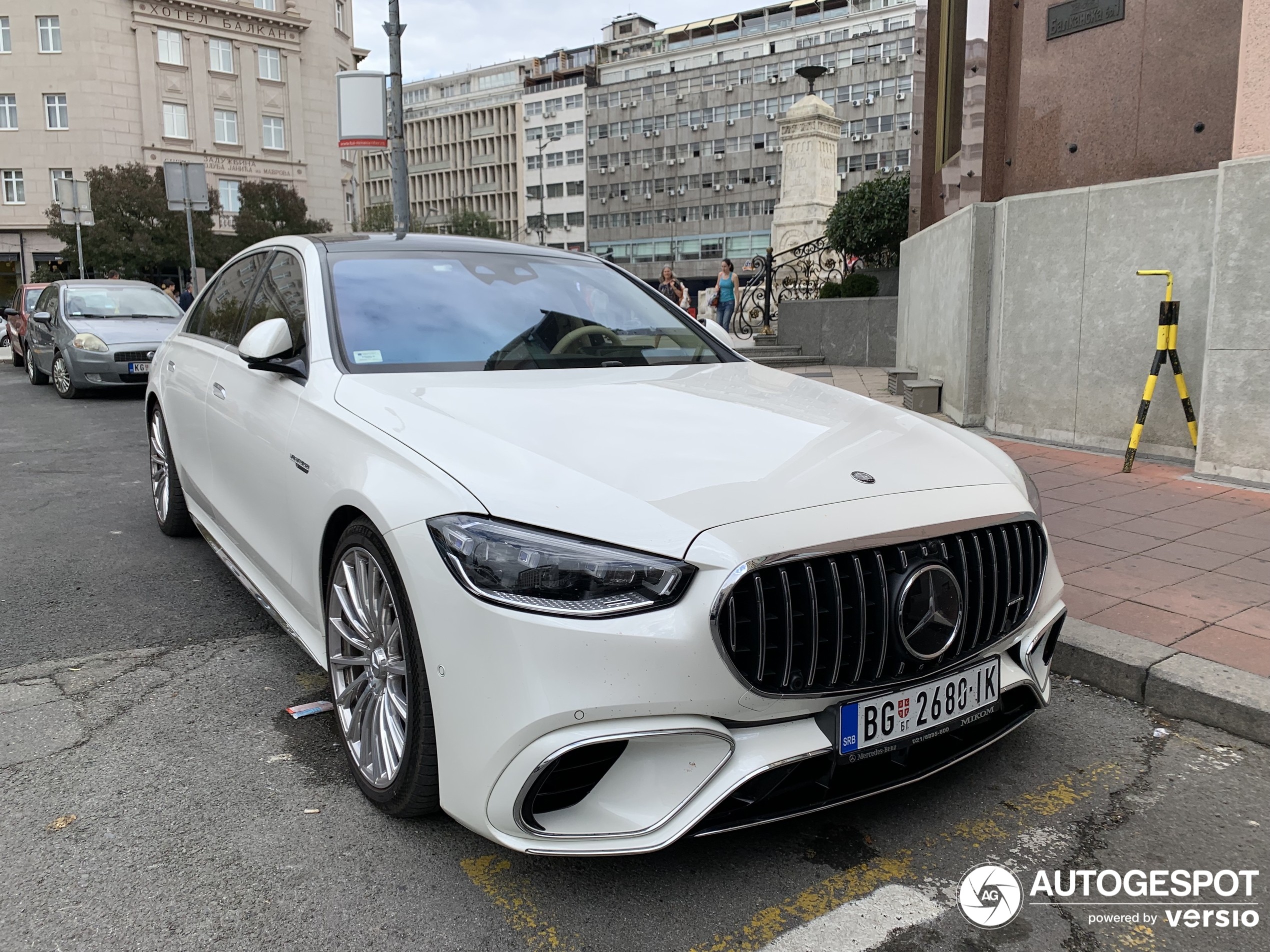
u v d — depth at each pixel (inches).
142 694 125.6
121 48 2000.5
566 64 4603.8
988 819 98.8
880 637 83.0
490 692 77.2
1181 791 105.0
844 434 101.1
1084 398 277.4
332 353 116.8
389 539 86.4
